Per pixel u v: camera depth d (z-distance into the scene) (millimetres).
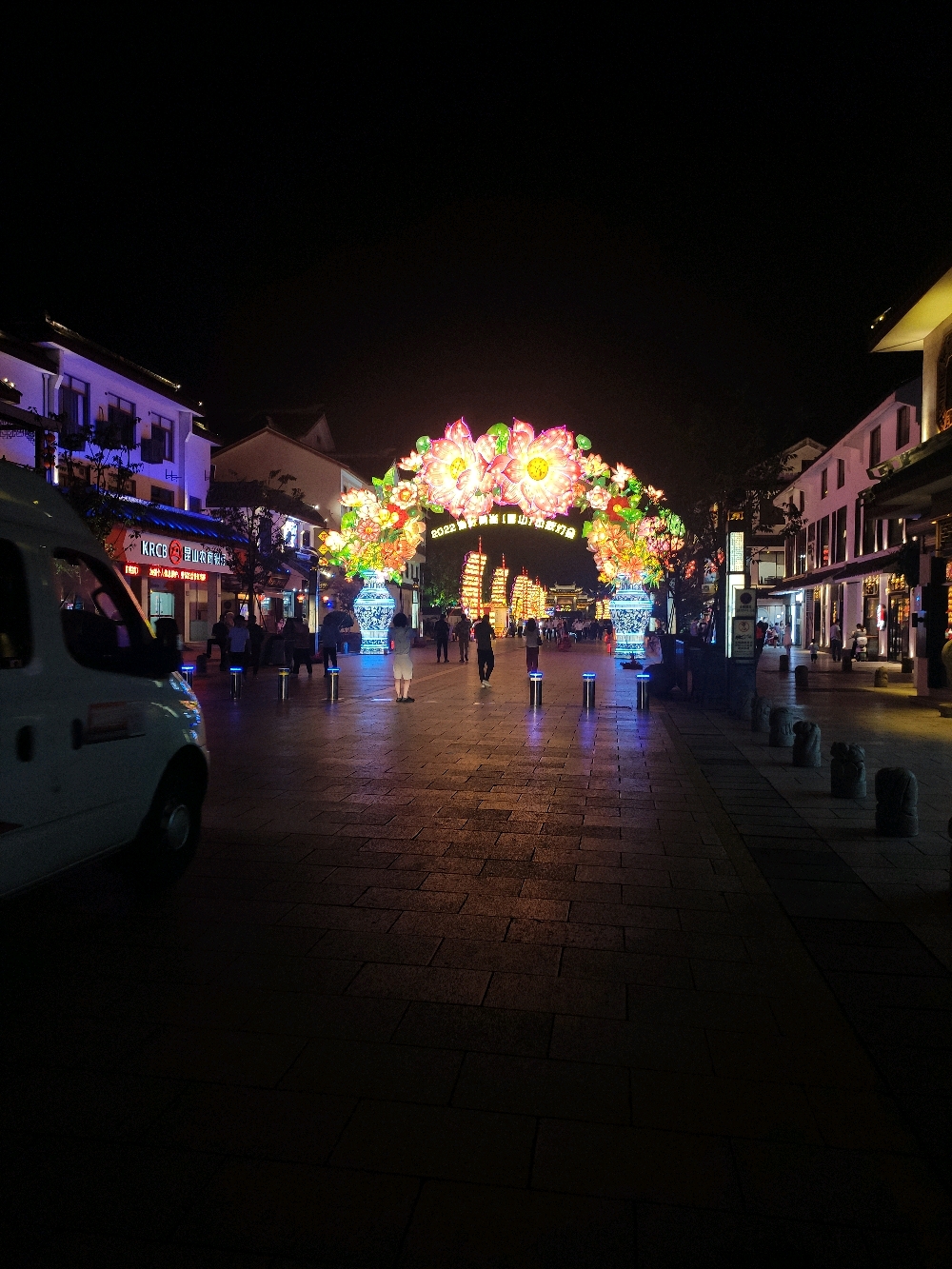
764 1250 2371
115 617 5824
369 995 3932
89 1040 3496
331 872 5750
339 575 40000
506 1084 3199
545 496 24281
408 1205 2533
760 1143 2857
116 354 24109
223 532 28391
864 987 4020
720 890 5449
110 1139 2834
